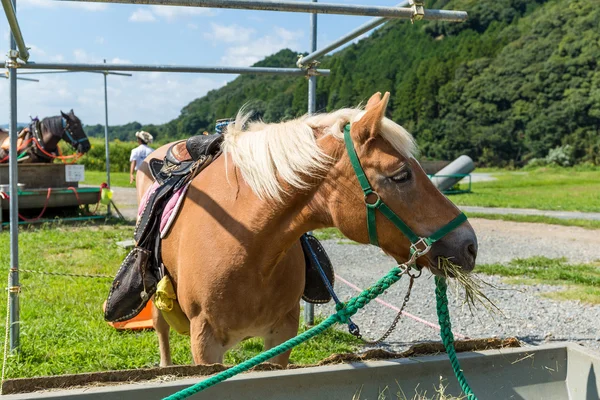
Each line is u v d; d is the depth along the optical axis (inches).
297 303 109.4
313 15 166.1
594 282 271.0
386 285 79.4
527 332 198.1
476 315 218.4
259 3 95.8
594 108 2049.7
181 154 127.3
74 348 163.0
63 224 426.3
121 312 113.0
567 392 104.7
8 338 160.6
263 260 94.0
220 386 85.7
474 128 2343.8
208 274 95.2
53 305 206.7
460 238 81.3
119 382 84.1
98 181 870.4
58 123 439.5
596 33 2290.8
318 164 85.6
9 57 142.5
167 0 90.7
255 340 179.0
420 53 3299.7
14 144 149.9
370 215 82.9
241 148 94.9
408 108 2728.8
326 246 377.4
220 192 98.7
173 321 113.6
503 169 2112.5
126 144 1223.5
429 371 97.7
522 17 3275.1
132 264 114.1
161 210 112.7
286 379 88.8
